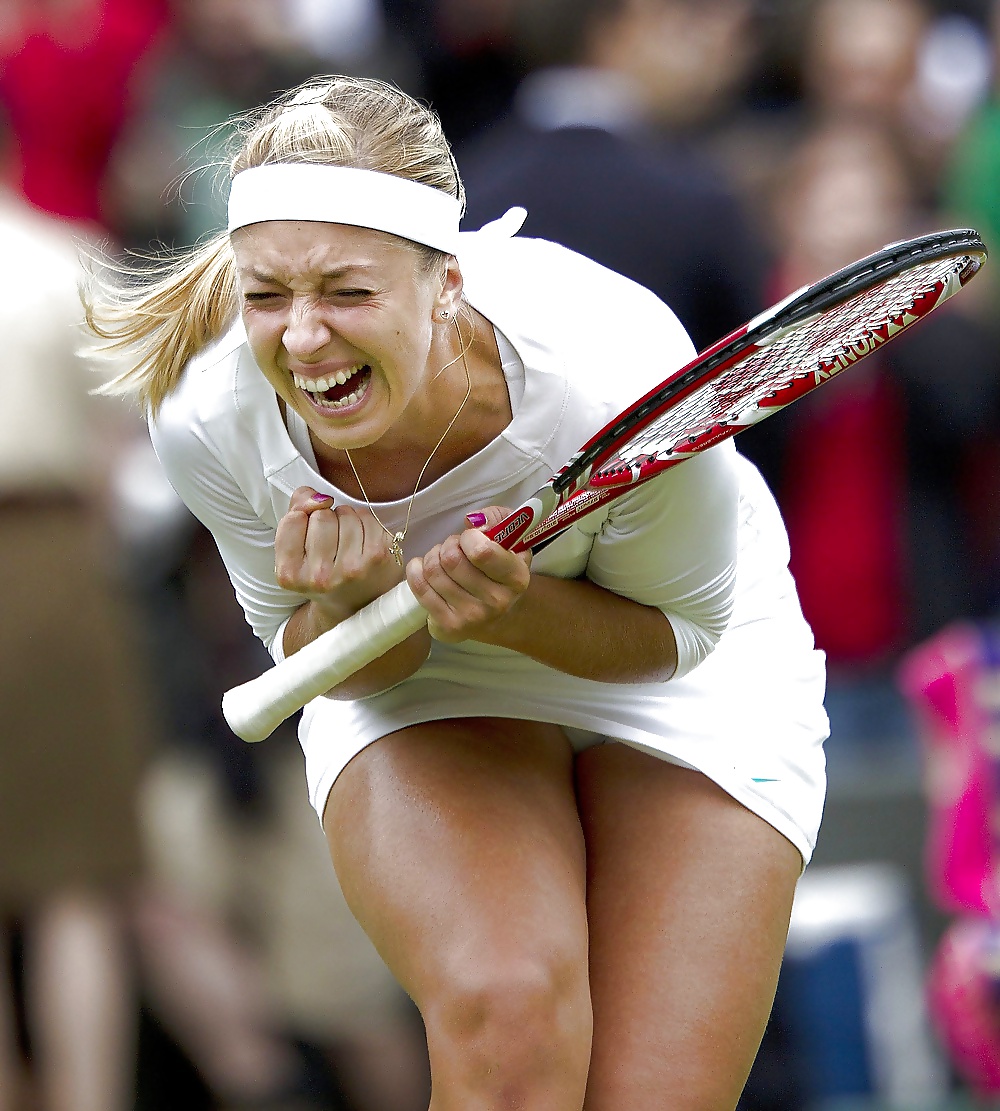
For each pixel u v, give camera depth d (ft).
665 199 56.13
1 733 53.21
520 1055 31.35
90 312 33.99
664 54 65.87
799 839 36.01
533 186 56.03
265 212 29.71
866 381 69.56
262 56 74.59
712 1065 33.12
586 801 36.09
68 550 52.90
